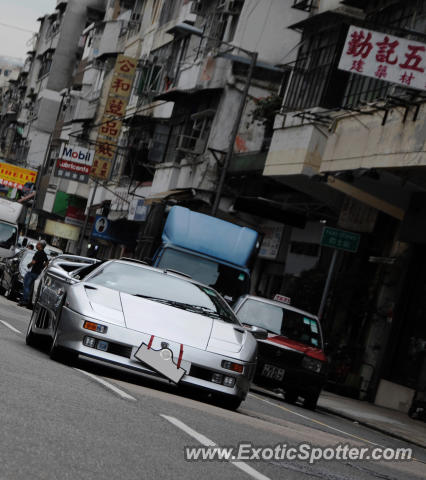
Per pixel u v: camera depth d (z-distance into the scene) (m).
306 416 18.14
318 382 21.39
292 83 32.41
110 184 62.09
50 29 112.75
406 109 24.25
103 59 74.19
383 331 30.59
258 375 21.23
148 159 52.06
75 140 77.81
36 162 103.62
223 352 13.13
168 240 26.44
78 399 9.97
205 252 26.28
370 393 29.56
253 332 14.70
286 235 38.78
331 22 30.61
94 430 8.24
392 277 30.45
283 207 37.06
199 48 46.75
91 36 83.00
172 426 9.52
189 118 47.97
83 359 15.22
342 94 29.42
